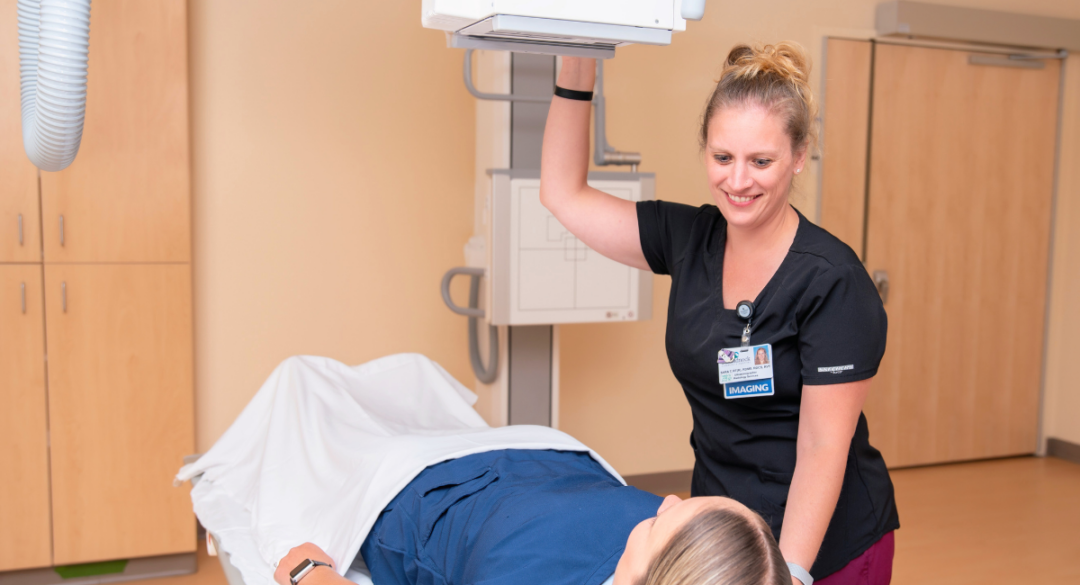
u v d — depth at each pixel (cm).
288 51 313
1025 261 427
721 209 118
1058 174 428
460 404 232
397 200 332
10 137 259
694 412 139
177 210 279
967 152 408
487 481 150
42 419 271
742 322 124
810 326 117
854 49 381
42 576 281
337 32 319
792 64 111
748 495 132
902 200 398
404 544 146
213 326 312
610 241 147
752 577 75
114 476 280
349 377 230
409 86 329
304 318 324
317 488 186
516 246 253
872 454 134
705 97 364
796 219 125
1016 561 304
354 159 325
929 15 379
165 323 281
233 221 312
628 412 368
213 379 313
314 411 205
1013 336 429
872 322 116
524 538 118
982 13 387
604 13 112
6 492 270
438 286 340
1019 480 398
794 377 122
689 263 134
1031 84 417
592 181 252
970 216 412
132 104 271
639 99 354
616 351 364
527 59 271
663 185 362
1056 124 425
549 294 257
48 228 266
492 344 289
